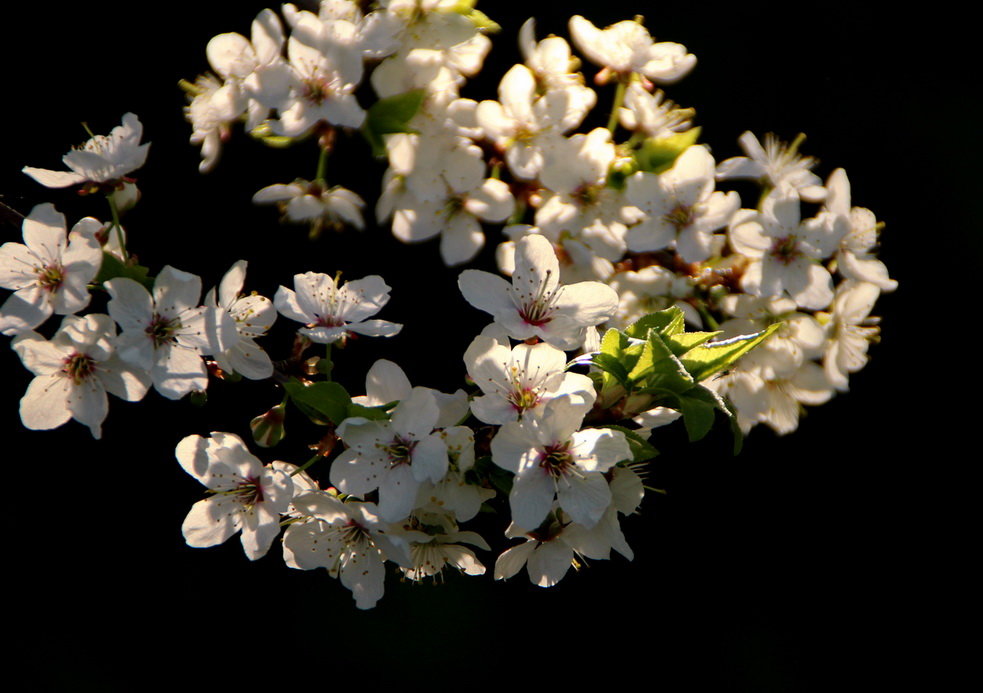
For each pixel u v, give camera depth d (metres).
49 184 0.86
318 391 0.84
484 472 0.84
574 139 0.88
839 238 0.88
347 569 0.86
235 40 0.87
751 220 0.88
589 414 0.84
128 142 0.87
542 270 0.85
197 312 0.85
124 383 0.85
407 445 0.84
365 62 0.87
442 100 0.87
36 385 0.85
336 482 0.84
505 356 0.84
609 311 0.85
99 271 0.85
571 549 0.85
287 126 0.86
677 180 0.88
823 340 0.88
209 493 0.87
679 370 0.83
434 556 0.86
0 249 0.85
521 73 0.88
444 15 0.87
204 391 0.85
